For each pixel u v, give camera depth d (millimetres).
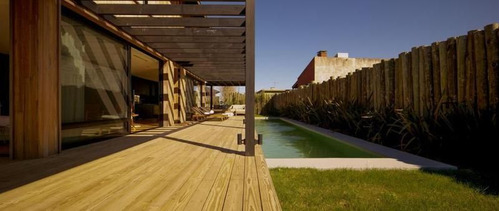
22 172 2719
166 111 8266
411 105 4711
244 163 3143
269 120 14344
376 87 5965
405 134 4383
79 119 4484
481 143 3219
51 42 3646
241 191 2152
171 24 4949
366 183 2596
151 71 11352
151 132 6559
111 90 5441
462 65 3725
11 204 1886
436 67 4211
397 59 5258
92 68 4801
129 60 6094
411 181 2646
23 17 3418
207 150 4020
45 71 3541
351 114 6504
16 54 3436
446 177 2777
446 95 3977
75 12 4164
